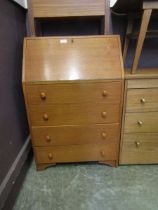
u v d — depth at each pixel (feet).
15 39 4.48
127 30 4.88
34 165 4.98
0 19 3.70
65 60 4.01
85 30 5.34
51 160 4.69
